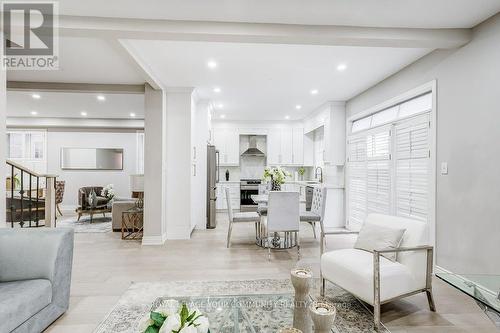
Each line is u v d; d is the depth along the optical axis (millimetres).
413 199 3449
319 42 2615
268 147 7535
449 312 2211
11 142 7516
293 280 1403
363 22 2477
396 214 3832
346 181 5391
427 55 3182
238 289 2611
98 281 2797
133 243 4266
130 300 2381
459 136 2723
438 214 2984
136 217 4891
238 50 3090
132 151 7930
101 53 3133
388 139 4012
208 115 5395
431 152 3094
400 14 2348
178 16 2357
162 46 2975
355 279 2104
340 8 2256
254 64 3510
